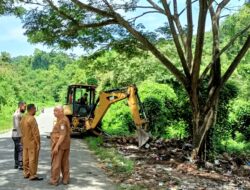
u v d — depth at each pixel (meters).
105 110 21.73
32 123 11.08
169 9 15.79
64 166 10.84
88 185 10.77
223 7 17.23
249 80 31.97
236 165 17.27
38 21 17.92
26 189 10.21
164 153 17.30
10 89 59.66
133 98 19.28
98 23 16.98
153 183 11.53
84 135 22.58
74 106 22.86
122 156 15.75
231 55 37.75
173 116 22.73
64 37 18.89
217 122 20.77
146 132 18.91
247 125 25.83
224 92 20.61
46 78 116.00
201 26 15.03
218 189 11.99
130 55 20.72
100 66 30.61
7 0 16.38
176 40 15.94
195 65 15.73
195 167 15.16
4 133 26.58
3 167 12.96
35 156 11.16
